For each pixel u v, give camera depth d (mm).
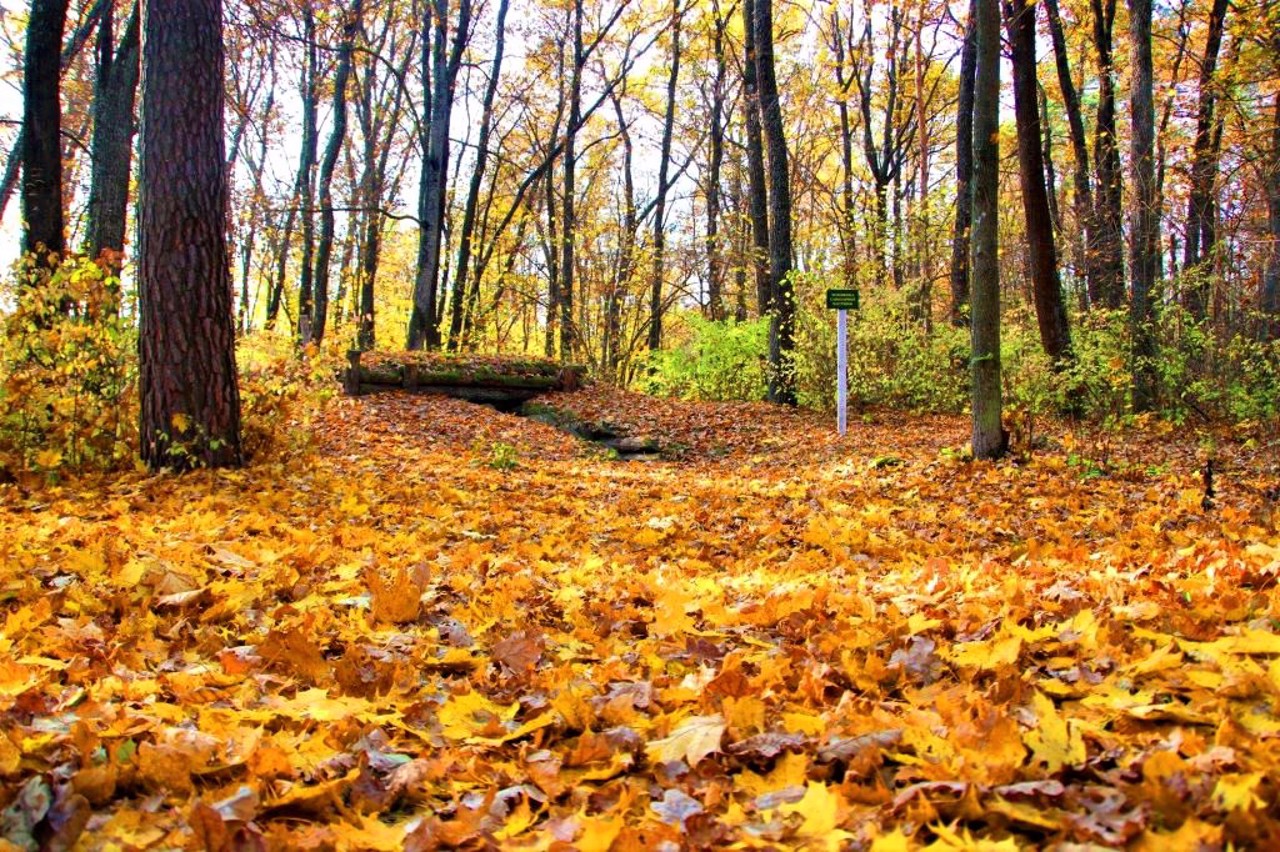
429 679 2709
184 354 7078
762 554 5281
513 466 9727
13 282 7020
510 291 34219
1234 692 1975
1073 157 21125
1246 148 16422
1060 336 13000
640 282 30141
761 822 1667
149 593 3395
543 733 2238
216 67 7211
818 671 2486
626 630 3309
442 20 21656
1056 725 1819
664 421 14430
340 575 3977
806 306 15523
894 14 19750
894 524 6367
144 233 7059
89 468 6934
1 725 1939
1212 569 3521
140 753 1822
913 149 29812
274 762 1896
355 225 31453
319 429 11492
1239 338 13172
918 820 1573
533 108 31062
